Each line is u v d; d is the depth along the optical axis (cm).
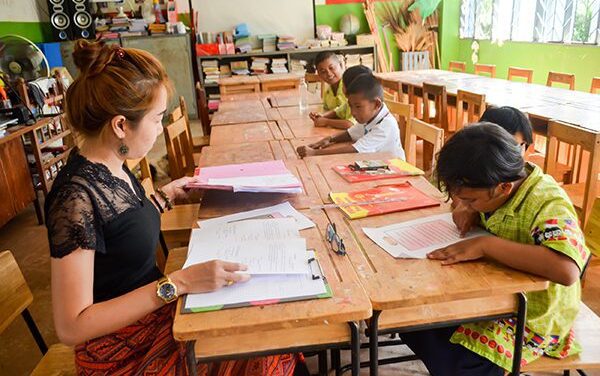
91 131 105
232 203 156
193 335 92
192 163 319
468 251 112
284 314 95
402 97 486
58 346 143
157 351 109
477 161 105
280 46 714
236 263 106
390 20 761
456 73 567
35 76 398
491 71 552
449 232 128
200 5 718
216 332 92
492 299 113
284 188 157
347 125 287
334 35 728
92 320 96
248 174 180
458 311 112
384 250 121
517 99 378
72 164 107
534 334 123
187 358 100
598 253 153
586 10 526
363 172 182
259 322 93
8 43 384
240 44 712
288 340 106
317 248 123
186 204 232
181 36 681
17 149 338
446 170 110
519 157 107
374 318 106
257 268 109
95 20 662
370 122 236
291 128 294
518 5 635
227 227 134
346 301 99
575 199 251
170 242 205
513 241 114
